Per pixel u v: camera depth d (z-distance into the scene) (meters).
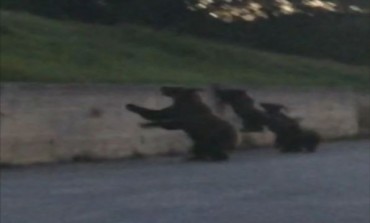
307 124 42.66
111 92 34.50
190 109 33.88
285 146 37.81
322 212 23.09
